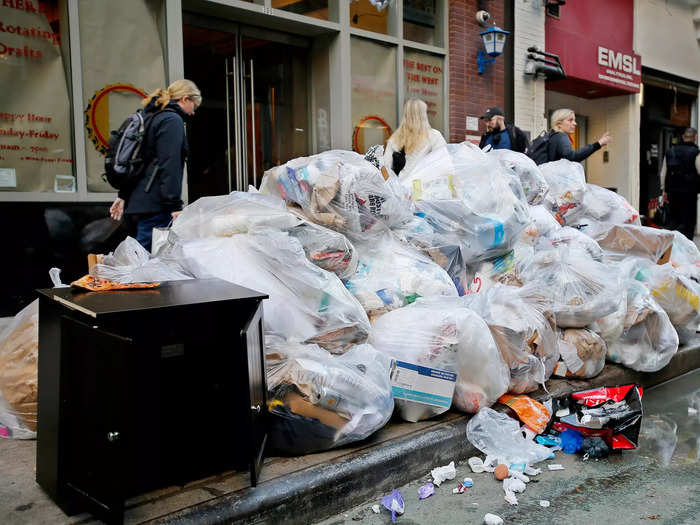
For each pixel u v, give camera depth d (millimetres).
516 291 3686
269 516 2395
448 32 8156
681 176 10312
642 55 11555
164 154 4430
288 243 3027
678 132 13336
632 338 4121
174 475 2438
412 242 3801
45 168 5148
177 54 5766
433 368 3084
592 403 3393
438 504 2688
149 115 4496
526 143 6812
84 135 5316
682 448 3303
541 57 9094
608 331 4031
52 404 2342
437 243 3863
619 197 5402
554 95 11195
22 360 2936
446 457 3016
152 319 2340
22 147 5027
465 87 8289
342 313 3031
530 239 4281
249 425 2354
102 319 2195
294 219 3268
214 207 3355
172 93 4629
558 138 6383
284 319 2980
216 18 6383
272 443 2693
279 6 6531
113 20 5449
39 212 5098
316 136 7336
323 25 6855
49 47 5141
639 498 2744
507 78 8891
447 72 8188
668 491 2811
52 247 5168
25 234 5043
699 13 12852
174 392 2422
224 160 6535
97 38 5363
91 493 2148
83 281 2578
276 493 2420
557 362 3820
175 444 2436
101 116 5414
